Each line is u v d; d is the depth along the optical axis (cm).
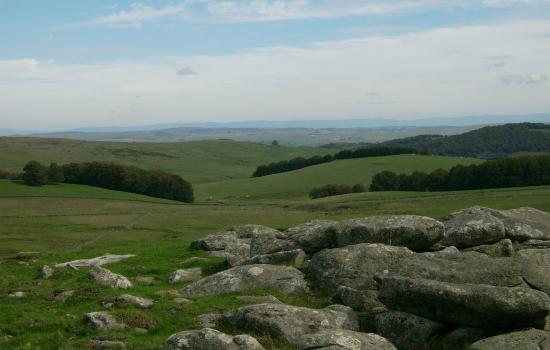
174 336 1582
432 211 8300
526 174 11556
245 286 2334
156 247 4300
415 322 1761
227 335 1569
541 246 2602
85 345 1700
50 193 12900
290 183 17150
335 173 17600
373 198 11762
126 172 14812
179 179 14800
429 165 17200
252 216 10431
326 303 2122
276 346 1617
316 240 2666
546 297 1627
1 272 2945
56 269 2867
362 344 1542
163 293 2319
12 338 1803
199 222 9844
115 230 8712
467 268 1917
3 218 9900
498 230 2583
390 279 1838
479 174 12088
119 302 2094
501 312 1600
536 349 1427
